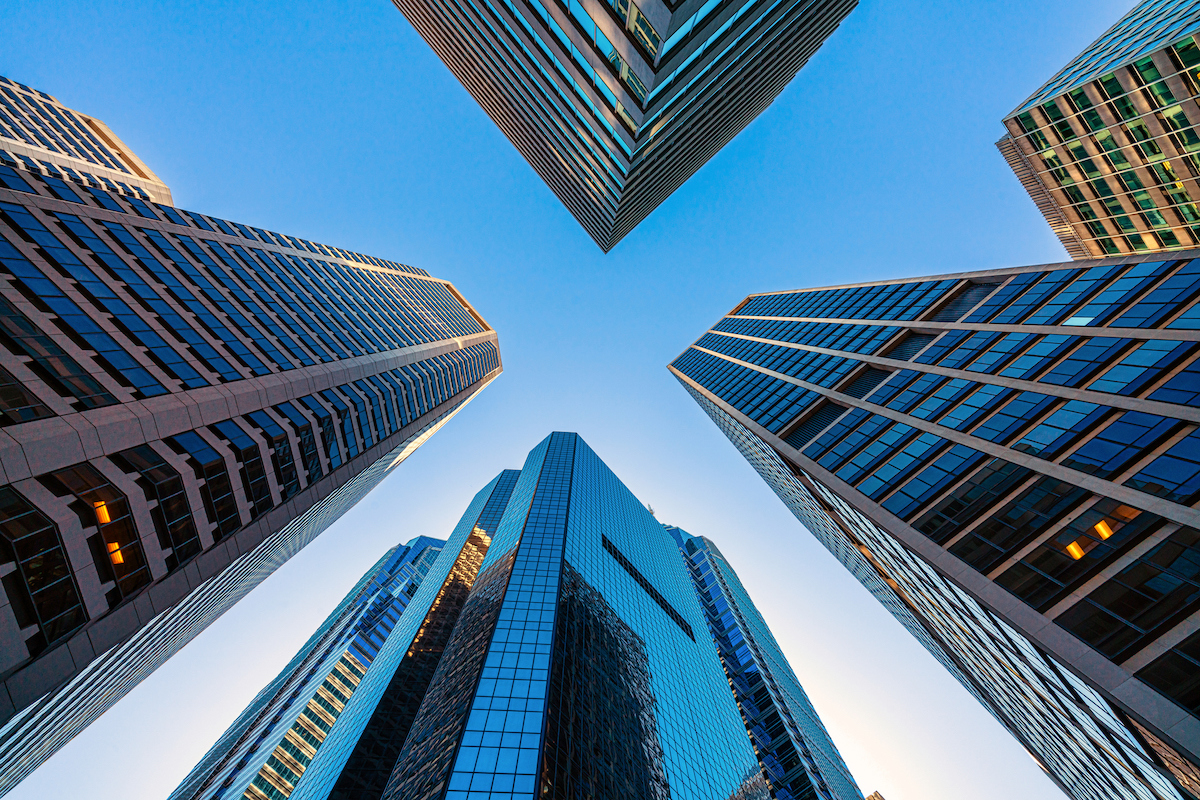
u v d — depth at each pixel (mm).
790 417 58250
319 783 73625
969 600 30625
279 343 47906
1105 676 20672
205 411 34656
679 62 28828
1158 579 21391
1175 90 49625
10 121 72750
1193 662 18938
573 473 115562
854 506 39062
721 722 85125
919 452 38344
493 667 53156
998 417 35031
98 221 39062
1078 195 64250
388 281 89312
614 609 81250
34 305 28766
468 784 40438
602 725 55156
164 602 28594
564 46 34844
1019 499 29078
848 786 116500
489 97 71500
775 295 106875
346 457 50219
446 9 54406
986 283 51938
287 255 62688
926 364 47000
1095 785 40281
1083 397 30844
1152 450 25312
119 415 28734
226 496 33938
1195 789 21719
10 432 23516
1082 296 38125
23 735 34250
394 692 83250
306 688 111562
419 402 70375
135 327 34250
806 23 56750
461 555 125188
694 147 68188
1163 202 55938
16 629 21281
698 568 187625
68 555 23719
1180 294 31203
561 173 71938
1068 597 23641
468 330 115438
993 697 52750
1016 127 66000
